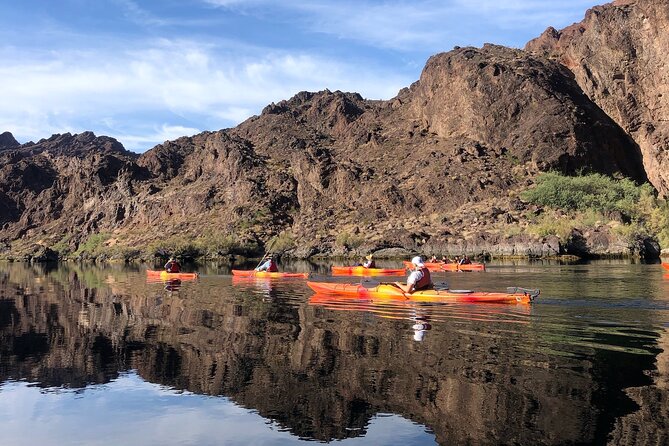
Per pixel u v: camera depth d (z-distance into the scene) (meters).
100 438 7.71
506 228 75.25
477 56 120.50
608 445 7.00
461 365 10.73
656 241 67.38
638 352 11.59
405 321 15.86
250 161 125.50
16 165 167.50
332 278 35.84
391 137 126.12
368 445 7.25
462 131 111.69
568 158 94.88
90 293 27.86
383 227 90.19
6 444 7.55
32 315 19.17
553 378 9.78
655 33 97.00
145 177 140.75
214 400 9.12
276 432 7.76
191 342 13.57
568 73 116.31
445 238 77.38
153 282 34.72
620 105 102.00
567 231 67.12
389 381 9.82
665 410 8.14
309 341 13.30
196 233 107.56
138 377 10.56
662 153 91.94
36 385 10.18
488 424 7.77
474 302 19.53
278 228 104.19
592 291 23.14
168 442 7.53
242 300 22.44
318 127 160.62
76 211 140.88
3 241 138.12
